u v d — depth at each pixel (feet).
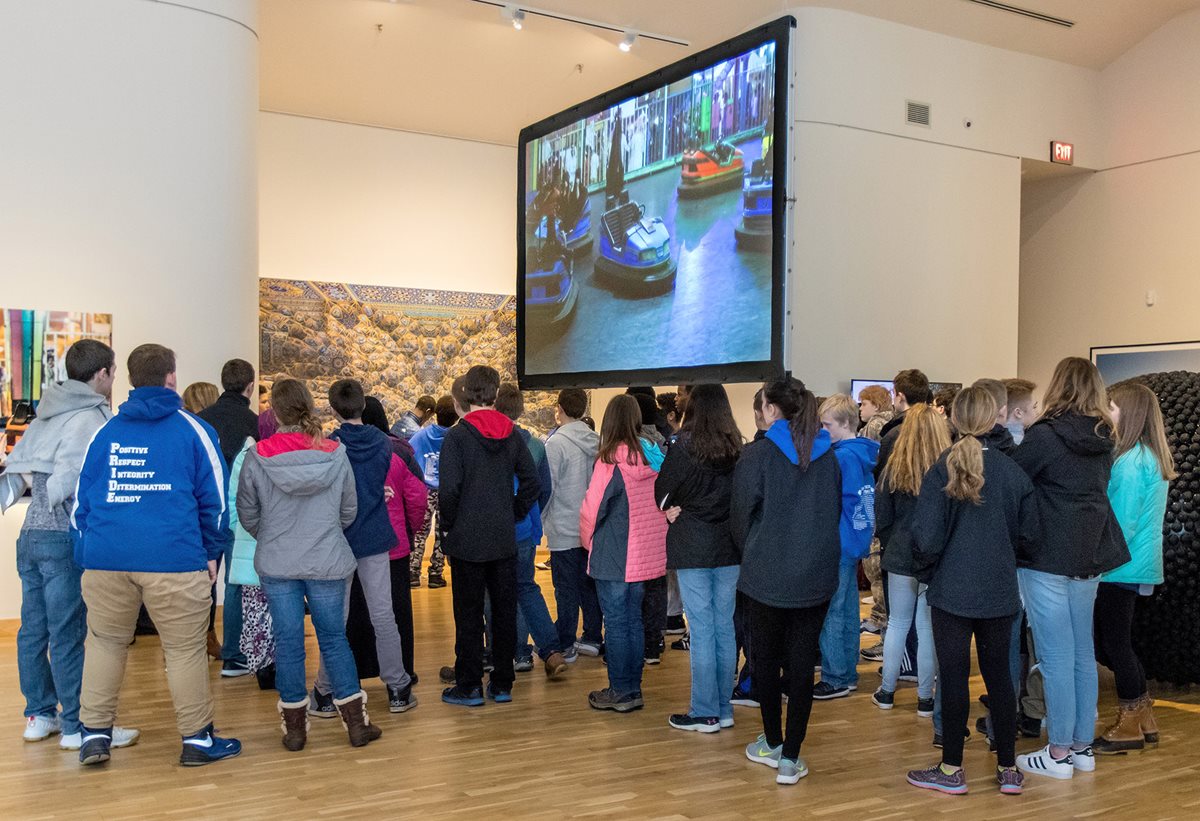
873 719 15.53
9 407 21.79
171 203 23.30
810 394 12.64
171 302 23.32
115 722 14.84
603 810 11.65
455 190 39.17
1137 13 35.99
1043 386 41.19
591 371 22.27
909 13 33.37
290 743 13.71
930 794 12.31
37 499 13.41
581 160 22.63
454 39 32.53
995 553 11.93
